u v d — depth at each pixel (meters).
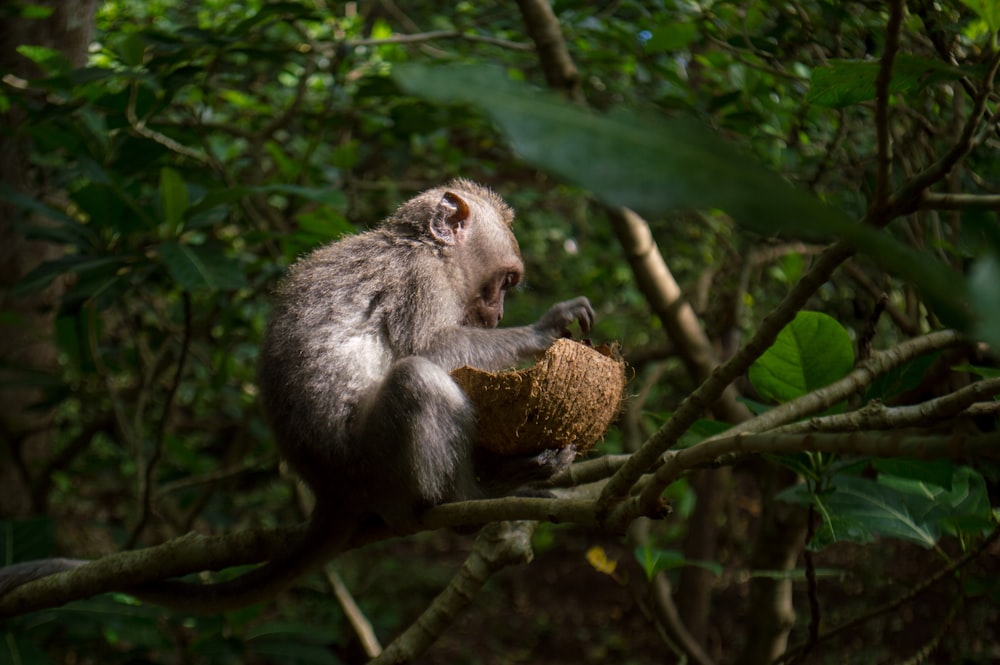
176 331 6.05
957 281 0.79
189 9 7.98
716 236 6.58
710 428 3.07
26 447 6.76
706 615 6.98
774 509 4.89
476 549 3.53
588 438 3.15
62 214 4.82
